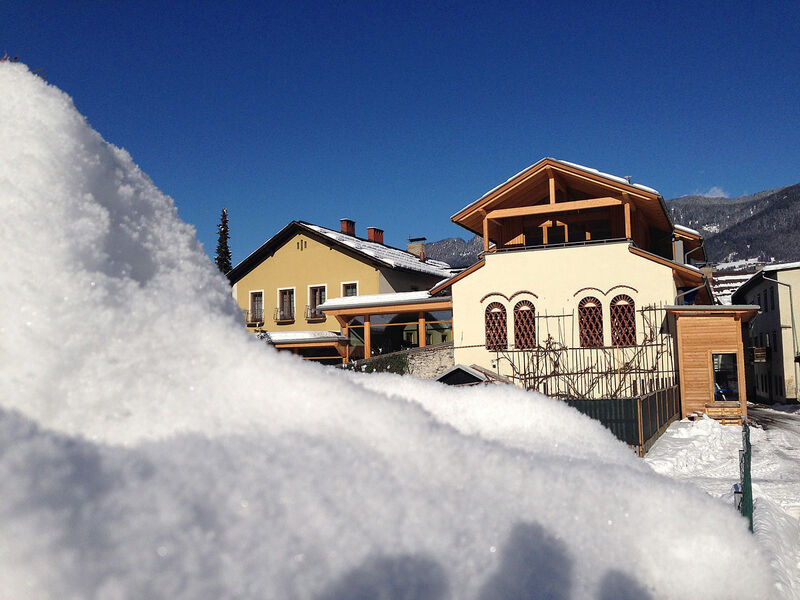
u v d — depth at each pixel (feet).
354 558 1.52
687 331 55.21
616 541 1.81
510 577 1.61
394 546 1.59
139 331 1.81
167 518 1.42
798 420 70.44
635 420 36.35
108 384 1.68
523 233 72.79
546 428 2.89
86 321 1.70
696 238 77.20
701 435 46.62
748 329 130.11
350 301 77.61
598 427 3.09
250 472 1.61
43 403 1.56
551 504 1.89
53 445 1.46
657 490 2.04
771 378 110.22
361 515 1.63
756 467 34.55
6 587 1.21
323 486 1.65
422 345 75.25
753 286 120.78
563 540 1.77
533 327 62.95
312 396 2.00
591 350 60.03
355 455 1.82
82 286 1.73
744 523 1.99
